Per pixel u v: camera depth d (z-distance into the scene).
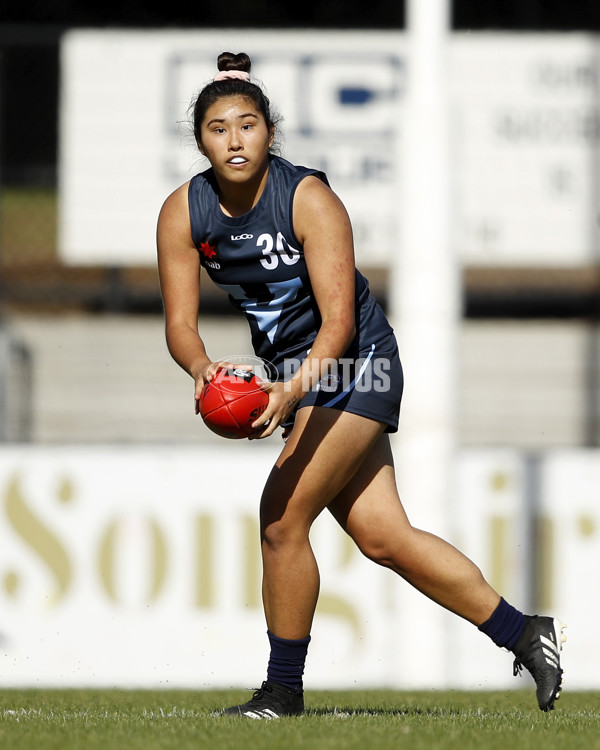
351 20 41.41
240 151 12.20
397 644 23.31
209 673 23.66
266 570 13.09
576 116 31.11
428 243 24.31
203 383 12.18
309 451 12.63
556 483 23.80
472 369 34.16
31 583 23.81
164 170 31.53
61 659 23.69
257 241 12.67
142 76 31.52
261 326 13.27
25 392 33.59
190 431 33.59
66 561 23.83
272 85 30.86
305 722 12.41
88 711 15.03
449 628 23.42
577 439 33.81
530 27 39.62
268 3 41.66
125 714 14.36
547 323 37.75
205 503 23.91
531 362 34.12
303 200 12.48
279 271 12.76
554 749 10.49
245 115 12.25
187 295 13.18
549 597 23.67
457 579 13.20
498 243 31.22
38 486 23.91
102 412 33.69
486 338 34.31
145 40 31.50
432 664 23.11
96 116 31.55
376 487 13.26
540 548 23.73
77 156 31.56
